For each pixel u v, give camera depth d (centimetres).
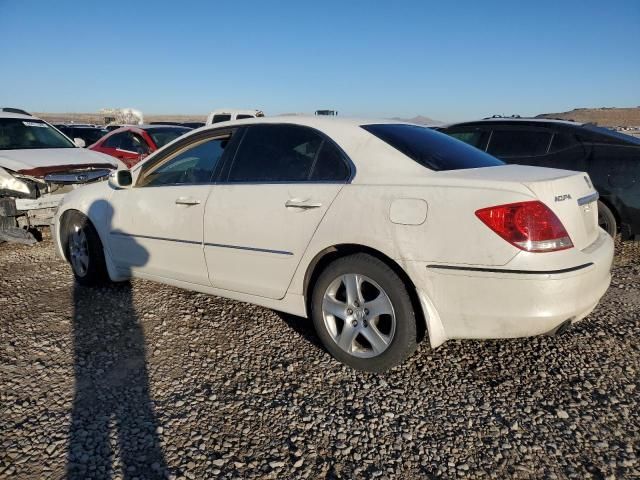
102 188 454
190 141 398
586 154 576
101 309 411
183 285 399
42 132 760
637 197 549
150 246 405
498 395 285
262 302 352
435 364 320
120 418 263
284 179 334
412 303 287
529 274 251
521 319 258
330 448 240
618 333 361
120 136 1055
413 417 264
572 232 267
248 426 257
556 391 288
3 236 565
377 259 292
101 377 305
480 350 337
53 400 280
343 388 293
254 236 338
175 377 306
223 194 356
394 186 288
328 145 323
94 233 450
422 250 274
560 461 231
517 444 243
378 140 313
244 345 348
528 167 319
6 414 266
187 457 233
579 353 332
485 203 260
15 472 223
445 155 320
